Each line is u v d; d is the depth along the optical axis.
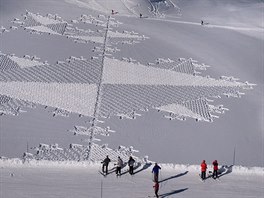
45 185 25.94
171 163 31.80
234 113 42.69
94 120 38.28
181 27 69.56
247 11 86.25
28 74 45.31
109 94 43.06
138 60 53.00
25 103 39.53
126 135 36.47
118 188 26.28
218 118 41.38
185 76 49.78
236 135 38.59
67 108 39.59
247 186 27.75
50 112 38.66
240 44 64.06
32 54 50.78
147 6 86.12
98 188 26.06
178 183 27.53
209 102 44.25
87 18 67.19
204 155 34.62
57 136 35.12
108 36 60.34
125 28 65.19
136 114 40.06
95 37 59.28
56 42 55.53
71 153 32.81
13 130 35.28
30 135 34.84
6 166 28.14
